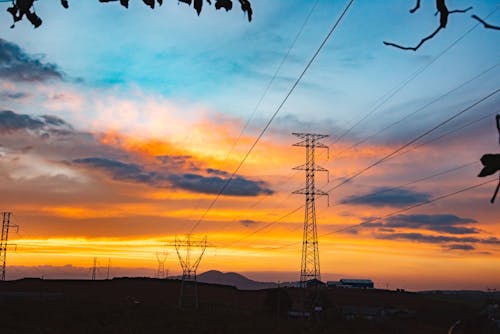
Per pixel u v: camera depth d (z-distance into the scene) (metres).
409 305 124.44
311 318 77.00
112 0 3.74
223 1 3.69
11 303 90.25
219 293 164.50
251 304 135.62
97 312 80.25
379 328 68.38
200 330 61.38
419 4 3.15
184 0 3.68
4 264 117.88
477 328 4.73
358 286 195.38
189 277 106.19
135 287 167.62
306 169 69.00
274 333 59.91
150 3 3.79
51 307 85.12
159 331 59.69
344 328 67.06
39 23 3.62
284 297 95.94
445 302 135.00
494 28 2.57
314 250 69.38
